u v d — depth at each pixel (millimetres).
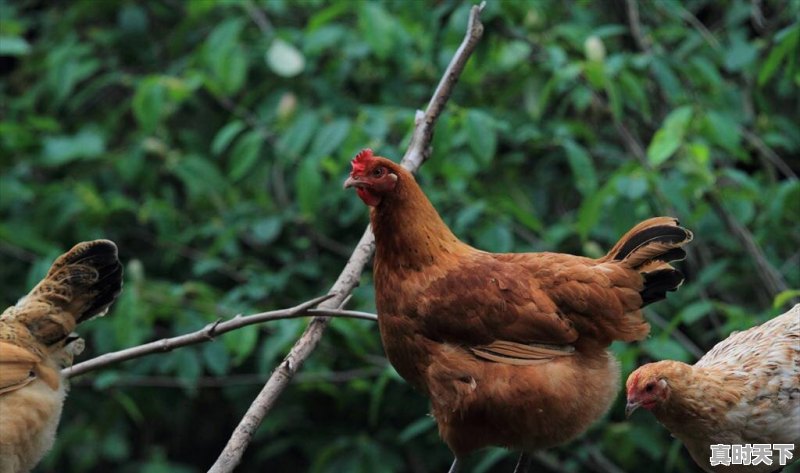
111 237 18594
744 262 16750
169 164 17969
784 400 10781
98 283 10945
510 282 10469
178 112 19750
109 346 16344
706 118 15070
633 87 15625
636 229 10633
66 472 20375
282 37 17297
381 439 17547
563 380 10258
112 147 20172
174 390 18750
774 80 18906
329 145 15578
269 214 17469
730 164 17844
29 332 10734
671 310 16625
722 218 15781
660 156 14352
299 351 10164
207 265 16844
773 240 16781
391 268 10719
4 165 18281
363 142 15875
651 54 16203
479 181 17359
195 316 16109
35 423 10516
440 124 14484
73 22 19547
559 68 15938
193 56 18344
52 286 10828
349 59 18078
